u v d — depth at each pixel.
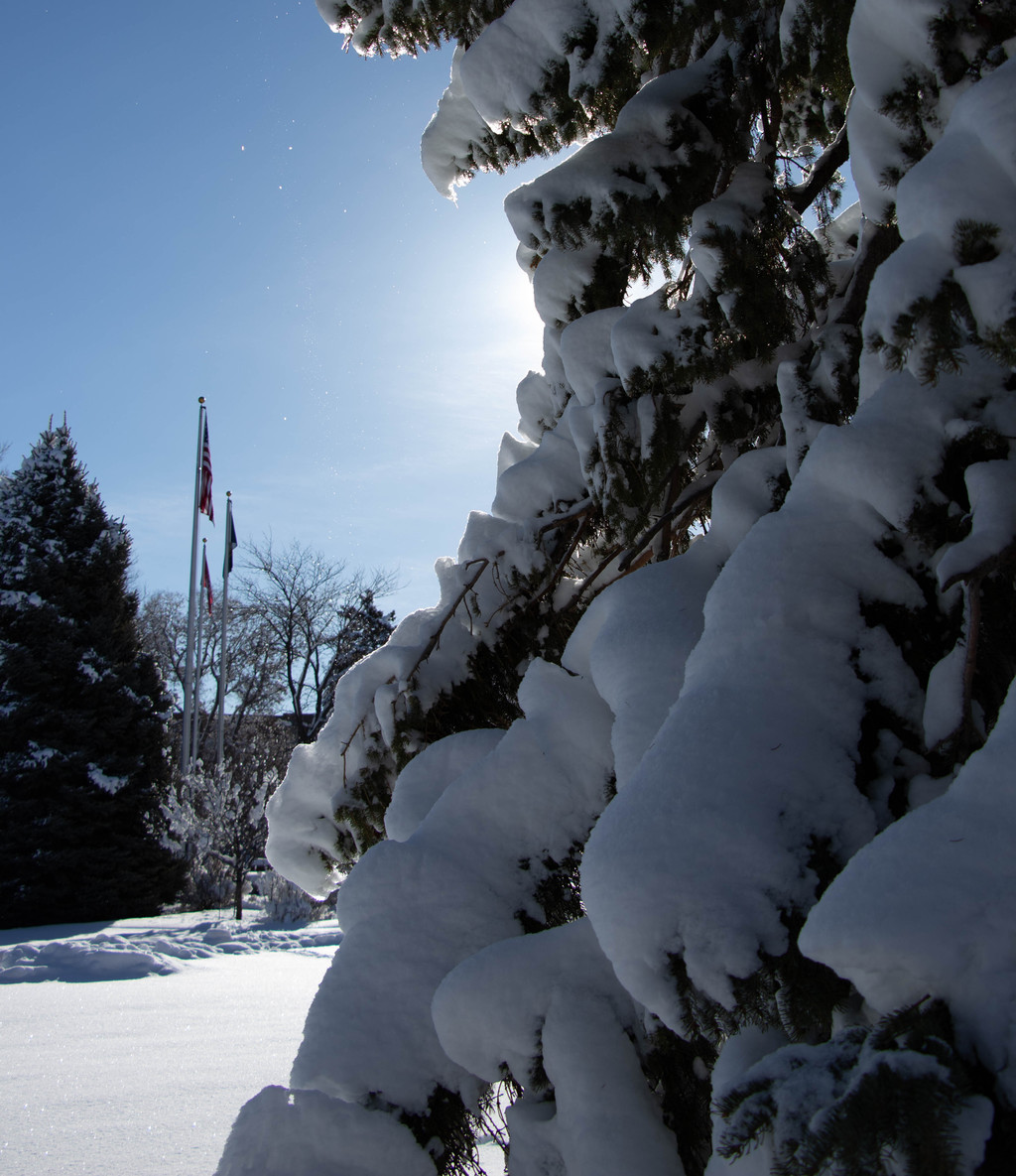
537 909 2.52
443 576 3.81
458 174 4.34
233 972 10.96
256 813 19.61
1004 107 1.57
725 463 3.13
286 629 33.56
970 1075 1.22
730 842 1.59
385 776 3.60
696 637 2.31
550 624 3.63
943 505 1.82
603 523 3.55
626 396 2.99
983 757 1.41
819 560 1.90
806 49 2.87
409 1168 2.21
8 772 21.53
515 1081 2.25
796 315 2.96
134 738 23.08
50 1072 5.45
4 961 11.23
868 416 1.95
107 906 21.27
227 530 28.38
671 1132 2.02
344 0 4.11
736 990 1.49
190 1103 4.66
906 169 2.06
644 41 3.14
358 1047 2.35
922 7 1.92
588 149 3.10
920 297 1.56
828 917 1.35
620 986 2.17
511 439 4.12
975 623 1.66
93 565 23.95
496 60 3.35
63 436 25.02
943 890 1.31
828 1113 1.22
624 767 2.12
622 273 3.32
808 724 1.75
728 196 2.85
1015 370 1.82
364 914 2.53
